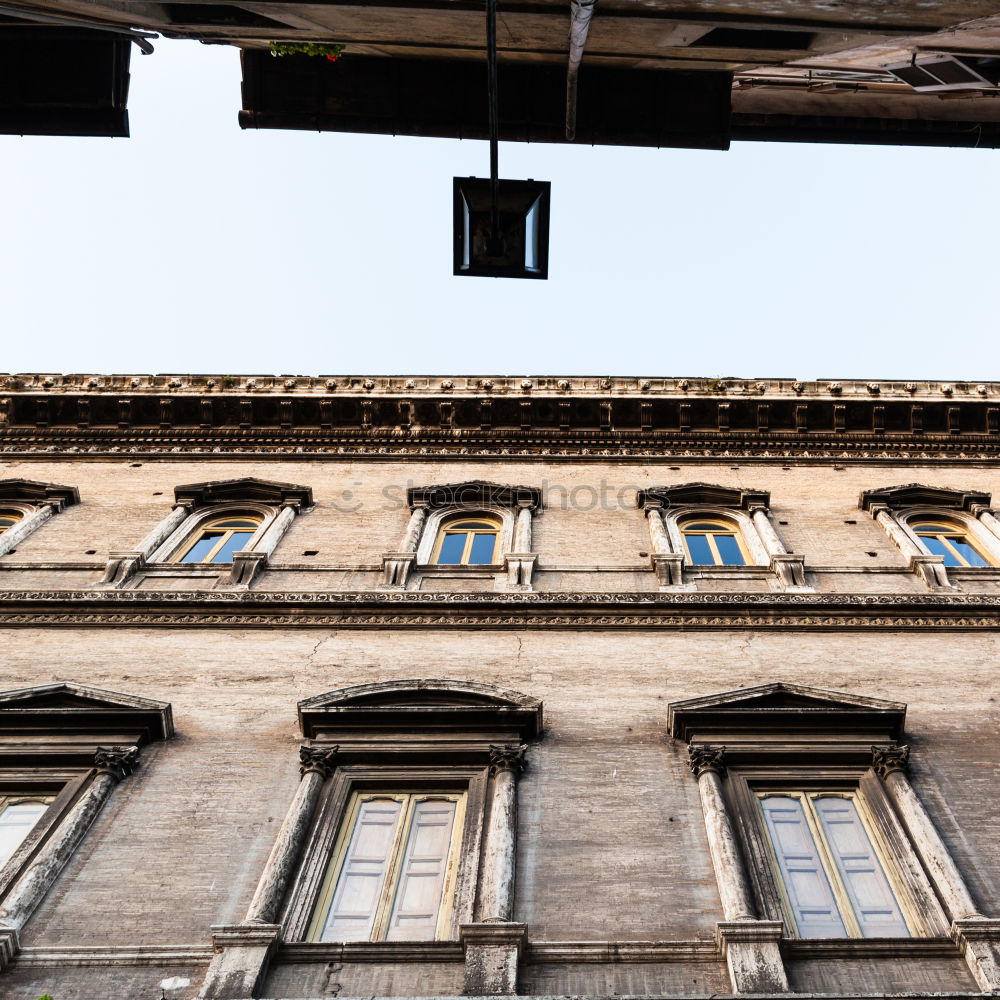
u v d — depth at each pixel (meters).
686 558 20.31
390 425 26.66
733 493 22.75
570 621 17.17
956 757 13.62
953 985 10.05
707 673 15.72
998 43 12.02
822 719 13.96
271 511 22.69
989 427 26.27
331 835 12.36
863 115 21.20
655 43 13.08
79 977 10.33
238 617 17.38
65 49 14.34
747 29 12.22
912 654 16.22
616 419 26.41
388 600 17.50
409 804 13.03
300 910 11.28
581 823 12.45
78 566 19.58
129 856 12.07
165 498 23.53
